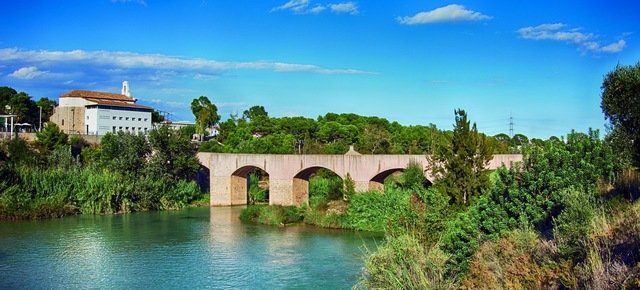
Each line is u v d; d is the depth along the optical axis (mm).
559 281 23641
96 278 43094
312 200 83875
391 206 63469
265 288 40156
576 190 33594
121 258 50000
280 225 69250
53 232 62875
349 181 71188
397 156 75000
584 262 23766
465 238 34438
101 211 80250
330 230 65312
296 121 144875
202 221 73188
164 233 63156
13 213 71938
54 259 49312
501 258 28922
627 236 24609
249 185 100625
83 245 55594
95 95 147125
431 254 31016
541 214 34812
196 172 97812
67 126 140375
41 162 88062
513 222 34906
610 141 39125
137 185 85125
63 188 78500
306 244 56250
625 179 36125
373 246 54625
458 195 49656
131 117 143875
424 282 27938
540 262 26656
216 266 46875
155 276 43719
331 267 46000
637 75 37781
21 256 50375
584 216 29000
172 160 93125
